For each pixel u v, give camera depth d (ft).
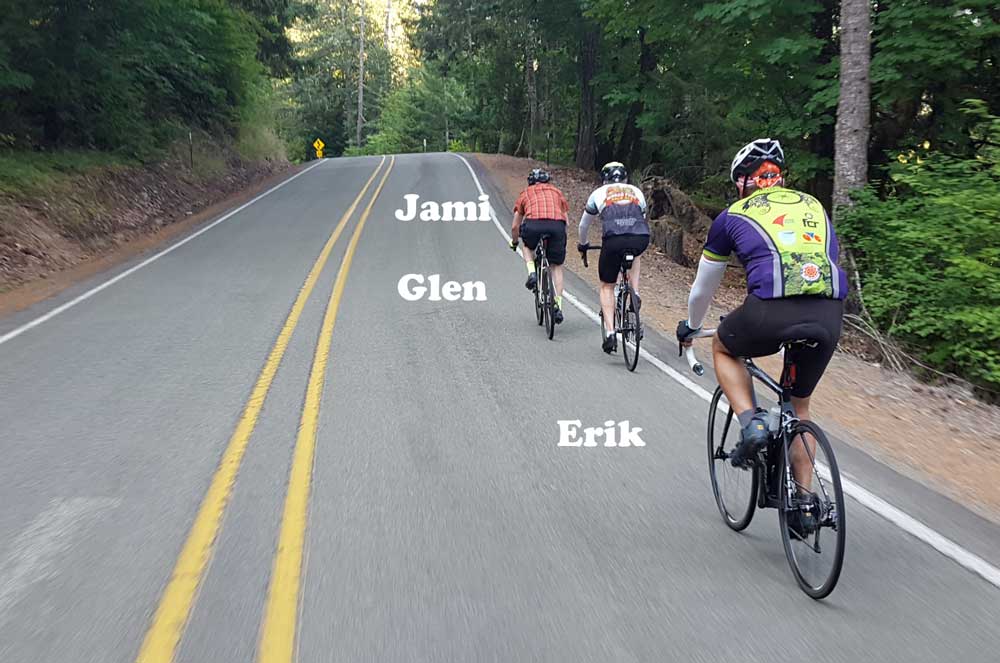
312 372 25.68
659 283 45.03
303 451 18.74
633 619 11.68
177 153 88.07
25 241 47.93
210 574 13.02
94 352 28.37
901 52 43.24
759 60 51.08
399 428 20.44
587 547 14.06
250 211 72.95
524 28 117.08
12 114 66.74
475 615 11.76
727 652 10.82
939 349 32.48
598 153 119.55
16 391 23.80
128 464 18.01
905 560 13.58
